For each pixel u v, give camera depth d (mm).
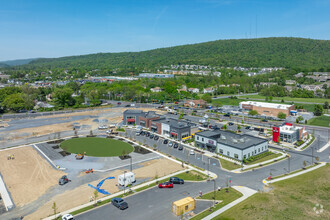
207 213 50375
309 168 74438
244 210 51156
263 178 67750
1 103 174875
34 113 167750
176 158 83250
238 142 86188
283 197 56812
